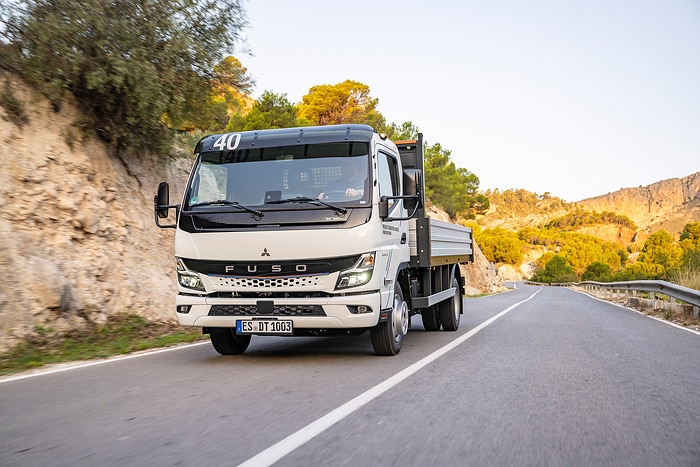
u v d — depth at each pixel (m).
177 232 8.11
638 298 23.80
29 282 10.24
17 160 12.10
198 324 7.94
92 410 5.25
